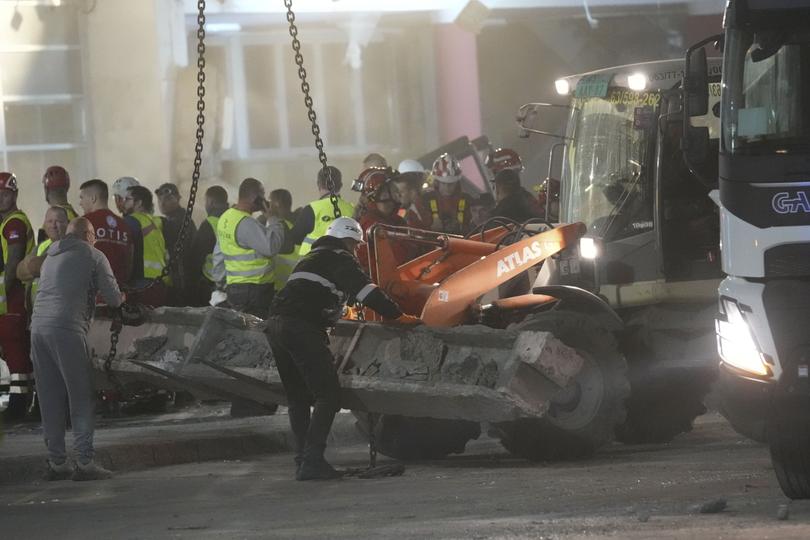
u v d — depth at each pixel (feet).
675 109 116.06
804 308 84.69
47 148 249.14
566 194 123.34
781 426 77.51
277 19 272.51
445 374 99.71
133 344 116.67
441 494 89.04
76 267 104.94
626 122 119.44
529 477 95.86
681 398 118.83
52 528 82.64
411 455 112.88
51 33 249.14
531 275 116.78
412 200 143.64
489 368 98.22
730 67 89.35
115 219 138.21
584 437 105.91
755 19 88.74
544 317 106.11
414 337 101.91
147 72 250.37
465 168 242.78
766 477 89.04
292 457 119.24
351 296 101.19
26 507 93.71
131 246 139.74
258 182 139.74
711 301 118.52
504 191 144.77
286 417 137.28
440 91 286.46
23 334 141.90
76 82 249.96
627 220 118.83
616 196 119.65
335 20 279.08
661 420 118.42
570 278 116.47
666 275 117.91
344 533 73.87
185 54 255.70
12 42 247.29
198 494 95.91
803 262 85.10
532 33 292.40
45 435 106.52
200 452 118.52
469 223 145.18
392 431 112.37
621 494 84.64
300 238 137.80
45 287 105.29
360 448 124.77
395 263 111.86
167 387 115.75
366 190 135.23
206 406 154.20
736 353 87.04
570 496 84.94
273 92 275.39
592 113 121.80
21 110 247.91
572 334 106.22
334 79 281.54
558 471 98.94
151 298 146.10
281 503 89.04
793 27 88.22
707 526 69.41
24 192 249.14
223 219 139.23
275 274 143.23
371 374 102.73
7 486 105.29
